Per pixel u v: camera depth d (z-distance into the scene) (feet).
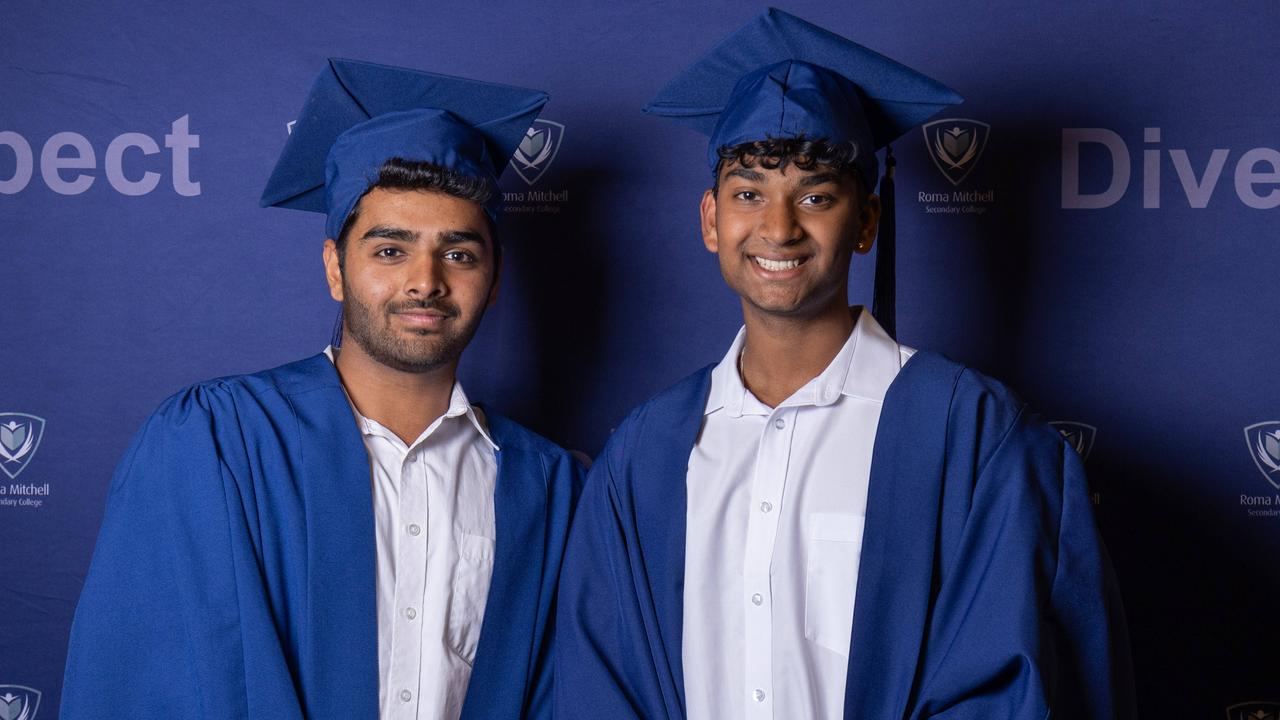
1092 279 5.79
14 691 5.98
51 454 5.98
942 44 5.84
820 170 4.17
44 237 6.01
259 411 4.49
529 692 4.69
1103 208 5.79
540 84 5.99
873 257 5.91
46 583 5.98
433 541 4.53
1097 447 5.78
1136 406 5.76
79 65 6.01
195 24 6.01
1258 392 5.71
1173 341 5.75
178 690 4.17
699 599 4.22
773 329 4.37
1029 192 5.82
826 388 4.33
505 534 4.67
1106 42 5.78
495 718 4.50
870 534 4.06
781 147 4.12
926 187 5.87
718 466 4.39
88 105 6.00
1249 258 5.73
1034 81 5.81
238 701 4.09
